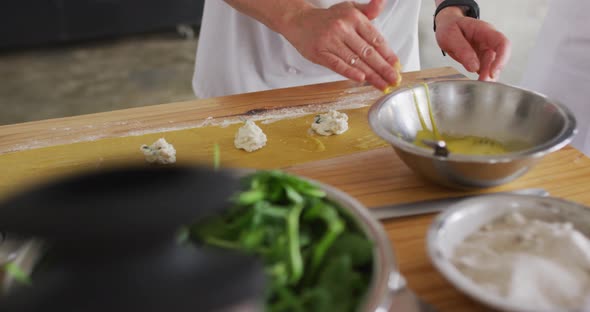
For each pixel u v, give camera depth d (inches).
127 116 47.6
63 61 130.7
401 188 40.8
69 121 47.2
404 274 36.1
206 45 58.3
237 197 34.2
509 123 42.6
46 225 27.8
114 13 135.6
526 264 33.6
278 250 33.4
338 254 33.9
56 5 130.1
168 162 43.2
